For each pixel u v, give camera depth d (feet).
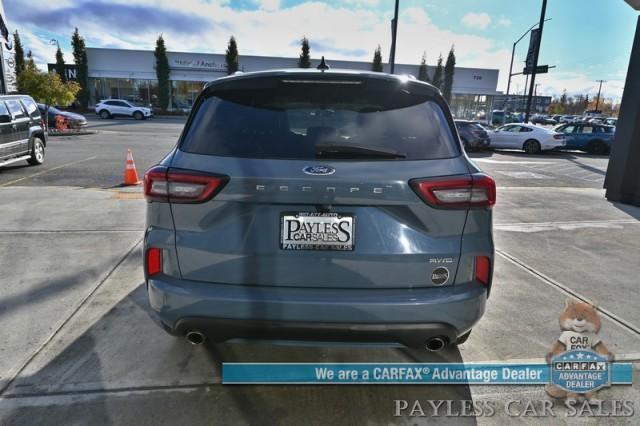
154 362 8.44
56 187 25.27
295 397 7.63
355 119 7.14
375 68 138.10
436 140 7.06
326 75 7.39
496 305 11.23
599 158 54.19
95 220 18.15
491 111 143.74
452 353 9.00
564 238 17.75
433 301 6.47
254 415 7.16
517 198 26.53
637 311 11.06
